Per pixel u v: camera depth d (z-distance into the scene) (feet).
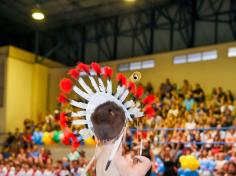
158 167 30.94
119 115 6.48
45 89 59.72
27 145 46.65
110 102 6.72
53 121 48.06
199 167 30.94
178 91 47.03
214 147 34.73
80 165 35.68
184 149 33.09
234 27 48.98
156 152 34.22
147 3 54.44
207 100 47.03
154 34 56.03
